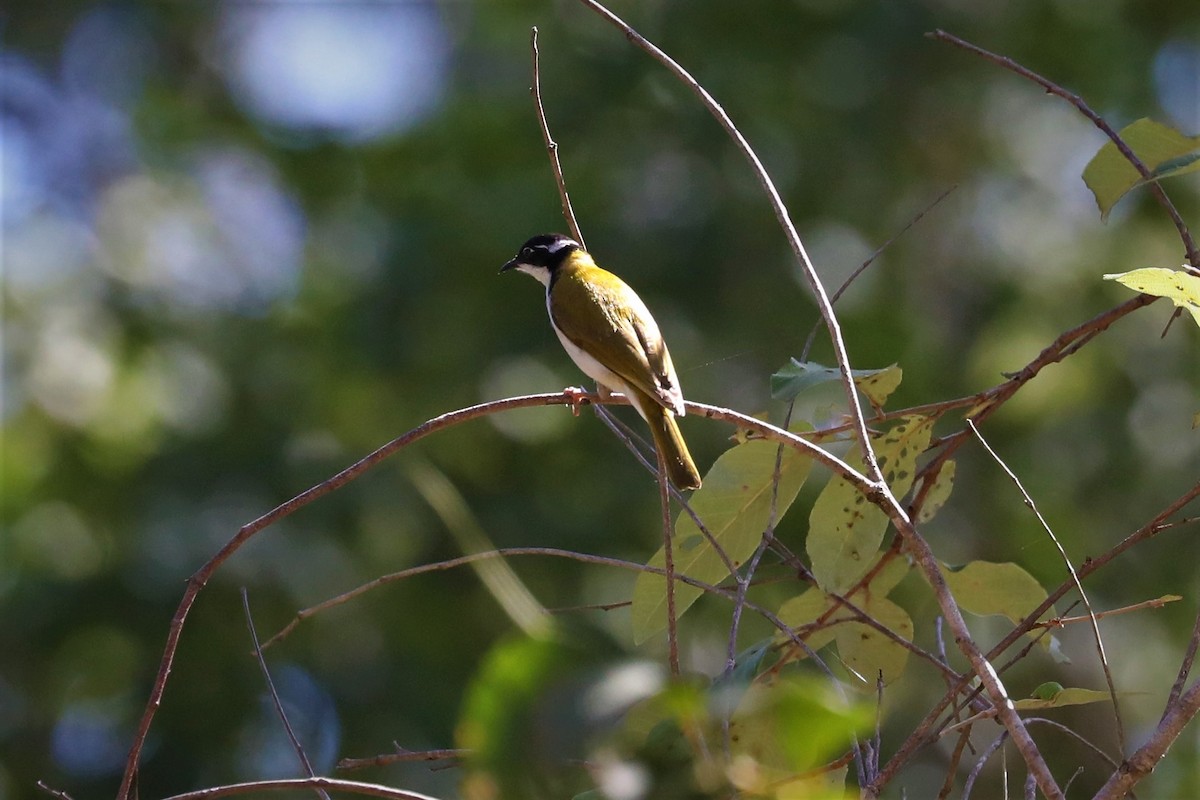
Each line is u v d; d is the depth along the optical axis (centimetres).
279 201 2123
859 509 614
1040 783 416
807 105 1686
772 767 364
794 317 1611
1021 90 1750
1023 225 1802
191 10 2241
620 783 338
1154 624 1468
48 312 1870
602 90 1703
